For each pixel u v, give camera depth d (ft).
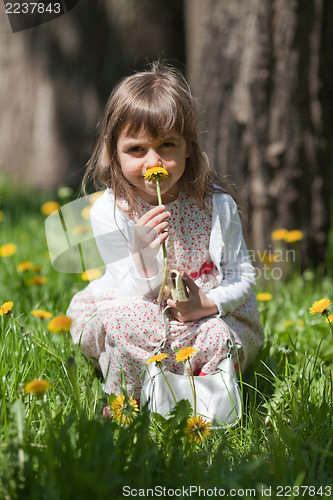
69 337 8.23
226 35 13.05
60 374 7.09
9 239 15.67
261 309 9.91
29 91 29.37
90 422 5.04
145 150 7.00
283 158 13.07
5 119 29.99
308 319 9.50
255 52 12.81
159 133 6.89
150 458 5.22
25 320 8.91
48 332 8.16
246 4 12.84
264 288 12.50
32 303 10.02
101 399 5.64
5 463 4.90
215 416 6.59
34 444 5.35
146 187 7.13
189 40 23.22
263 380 7.61
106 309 7.31
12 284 10.98
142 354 6.98
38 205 22.03
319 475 5.28
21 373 6.82
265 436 6.07
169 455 5.36
